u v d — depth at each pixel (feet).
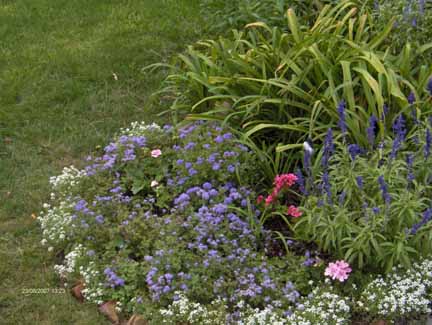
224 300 9.67
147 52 15.10
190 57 14.35
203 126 11.66
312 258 10.26
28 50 15.29
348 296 9.85
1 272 10.57
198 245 10.11
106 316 9.93
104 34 15.79
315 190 10.43
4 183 12.08
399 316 9.58
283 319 9.40
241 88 12.03
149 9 16.65
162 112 13.10
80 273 10.25
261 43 12.87
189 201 10.80
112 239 10.52
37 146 12.83
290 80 11.87
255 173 11.29
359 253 9.73
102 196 11.19
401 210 9.68
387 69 11.19
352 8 12.64
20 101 13.84
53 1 17.15
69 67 14.70
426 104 11.03
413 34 11.78
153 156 11.50
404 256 9.64
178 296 9.72
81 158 12.60
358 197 10.01
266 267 10.03
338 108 10.00
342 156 10.37
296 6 13.60
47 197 11.79
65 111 13.58
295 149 11.62
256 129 11.18
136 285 10.05
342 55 11.43
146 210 11.21
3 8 16.92
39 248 10.91
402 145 10.18
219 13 14.40
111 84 14.26
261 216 10.80
